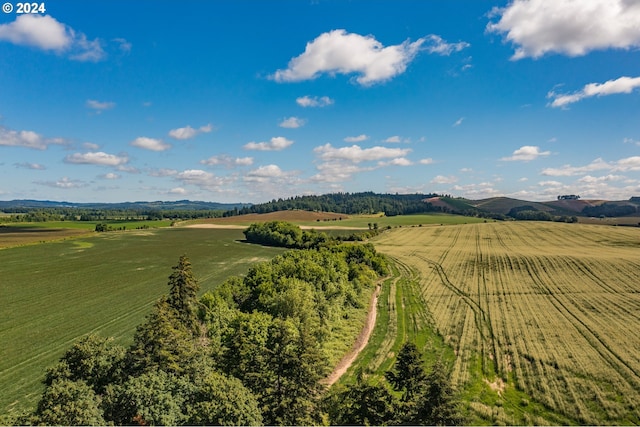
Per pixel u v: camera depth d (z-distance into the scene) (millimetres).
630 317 57000
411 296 74625
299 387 31609
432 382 27375
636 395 35594
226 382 28359
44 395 26641
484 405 35438
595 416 32969
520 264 100188
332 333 53906
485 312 62094
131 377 29391
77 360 32250
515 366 42844
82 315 61719
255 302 59906
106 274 93125
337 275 75500
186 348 35062
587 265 94375
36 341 50969
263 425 29250
